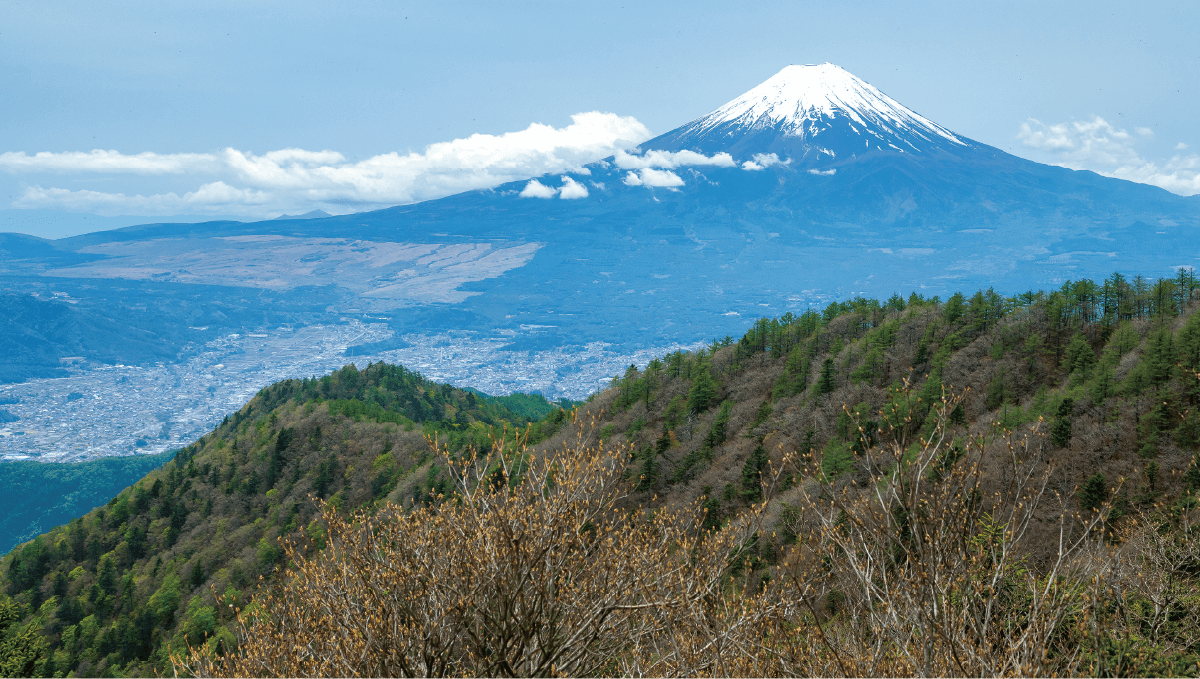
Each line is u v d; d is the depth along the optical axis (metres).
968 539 7.76
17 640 34.00
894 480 8.00
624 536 9.48
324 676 8.70
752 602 8.97
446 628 8.79
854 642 8.42
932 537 7.67
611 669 10.18
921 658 7.93
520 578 8.55
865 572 7.95
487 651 8.85
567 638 9.07
